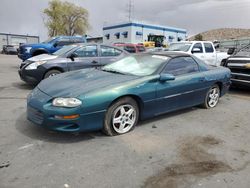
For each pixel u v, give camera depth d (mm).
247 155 3689
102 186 2820
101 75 4641
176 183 2936
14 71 12453
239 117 5477
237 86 8102
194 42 11383
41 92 4109
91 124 3877
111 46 8789
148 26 41344
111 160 3393
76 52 8086
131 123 4383
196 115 5492
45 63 7574
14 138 3957
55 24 55406
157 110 4723
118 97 4047
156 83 4547
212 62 11711
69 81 4367
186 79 5121
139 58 5254
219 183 2961
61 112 3654
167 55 5152
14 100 6289
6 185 2783
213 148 3885
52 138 3986
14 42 64625
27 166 3172
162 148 3814
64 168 3154
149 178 3014
